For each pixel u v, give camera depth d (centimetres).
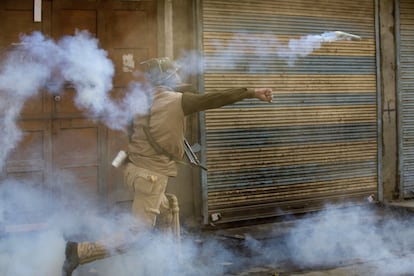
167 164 413
